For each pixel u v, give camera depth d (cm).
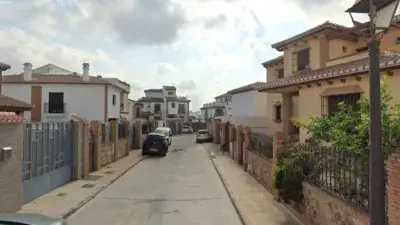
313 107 1337
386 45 1326
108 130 2188
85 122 1600
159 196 1194
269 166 1252
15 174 923
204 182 1495
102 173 1698
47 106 3334
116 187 1362
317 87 1312
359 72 1016
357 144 684
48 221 389
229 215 957
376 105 378
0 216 404
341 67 1209
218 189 1334
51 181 1259
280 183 939
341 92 1154
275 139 1120
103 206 1045
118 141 2364
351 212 616
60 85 3353
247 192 1243
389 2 375
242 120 2767
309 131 861
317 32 1667
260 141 1692
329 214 720
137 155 2666
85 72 3441
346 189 652
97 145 1808
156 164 2150
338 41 1655
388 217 500
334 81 1205
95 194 1208
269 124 2534
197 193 1252
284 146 1015
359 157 614
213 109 7912
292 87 1549
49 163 1255
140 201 1112
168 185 1413
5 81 3309
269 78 2811
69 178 1456
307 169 880
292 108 1880
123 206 1044
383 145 595
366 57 1269
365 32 406
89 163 1730
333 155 716
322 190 757
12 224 375
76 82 3359
